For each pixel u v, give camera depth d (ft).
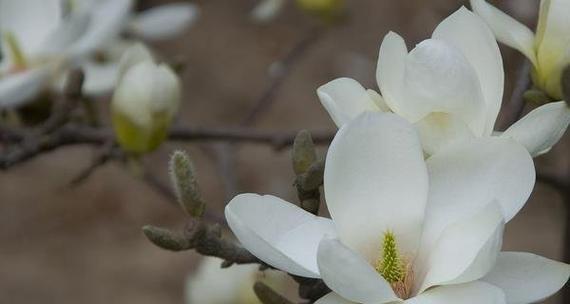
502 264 3.28
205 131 4.48
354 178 3.31
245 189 9.62
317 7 5.34
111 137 4.33
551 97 3.56
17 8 4.48
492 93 3.37
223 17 11.60
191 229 3.42
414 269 3.32
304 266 3.23
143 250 9.74
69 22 4.38
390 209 3.32
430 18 5.74
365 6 7.66
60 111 4.26
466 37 3.38
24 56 4.44
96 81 4.48
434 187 3.32
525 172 3.28
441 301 3.23
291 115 10.43
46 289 9.48
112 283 9.50
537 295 3.27
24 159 4.29
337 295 3.25
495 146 3.29
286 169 9.76
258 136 4.49
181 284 9.41
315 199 3.43
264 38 11.30
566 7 3.52
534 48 3.56
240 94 11.02
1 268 9.65
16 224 10.02
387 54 3.37
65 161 10.34
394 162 3.31
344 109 3.38
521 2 4.71
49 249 9.84
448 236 3.29
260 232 3.26
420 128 3.35
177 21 5.01
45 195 10.16
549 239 8.60
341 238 3.31
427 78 3.33
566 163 5.68
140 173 4.23
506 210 3.28
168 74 4.14
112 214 10.06
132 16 5.00
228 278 4.42
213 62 11.25
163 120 4.16
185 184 3.41
